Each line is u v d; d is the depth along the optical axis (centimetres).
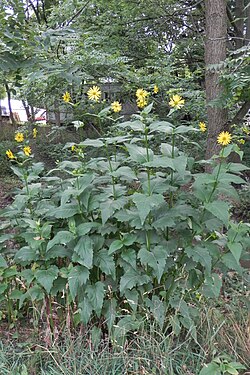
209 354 176
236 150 177
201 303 199
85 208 186
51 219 211
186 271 193
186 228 189
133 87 454
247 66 299
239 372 174
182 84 491
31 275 190
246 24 602
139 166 209
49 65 228
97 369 170
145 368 168
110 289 191
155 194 172
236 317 204
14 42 212
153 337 177
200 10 595
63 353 179
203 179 175
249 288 231
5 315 217
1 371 175
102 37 521
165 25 632
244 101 359
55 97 456
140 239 184
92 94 221
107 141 186
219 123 338
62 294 202
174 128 181
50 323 199
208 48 343
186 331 193
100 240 188
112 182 191
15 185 611
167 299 191
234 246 176
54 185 237
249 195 459
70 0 446
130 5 582
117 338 178
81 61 364
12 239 219
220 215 166
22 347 193
